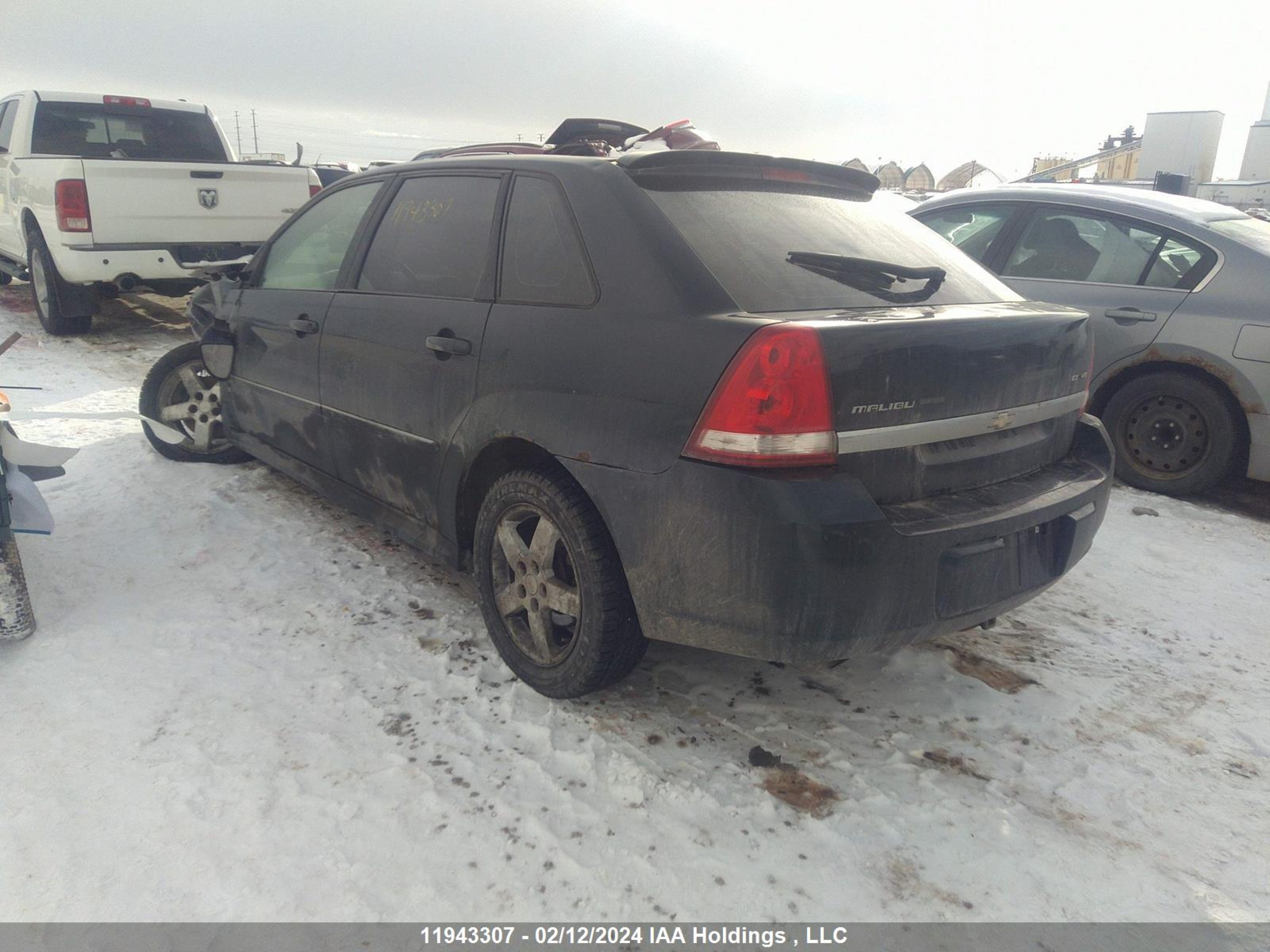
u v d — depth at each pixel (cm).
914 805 253
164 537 415
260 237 845
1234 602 383
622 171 279
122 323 957
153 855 228
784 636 232
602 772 263
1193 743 285
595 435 256
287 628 340
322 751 269
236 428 472
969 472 262
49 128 874
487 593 308
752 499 225
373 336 346
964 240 594
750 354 226
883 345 232
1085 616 368
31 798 246
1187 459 506
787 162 303
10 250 959
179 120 949
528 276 290
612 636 270
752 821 245
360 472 371
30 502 313
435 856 230
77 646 321
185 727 278
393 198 363
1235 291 480
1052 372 281
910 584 236
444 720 286
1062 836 243
